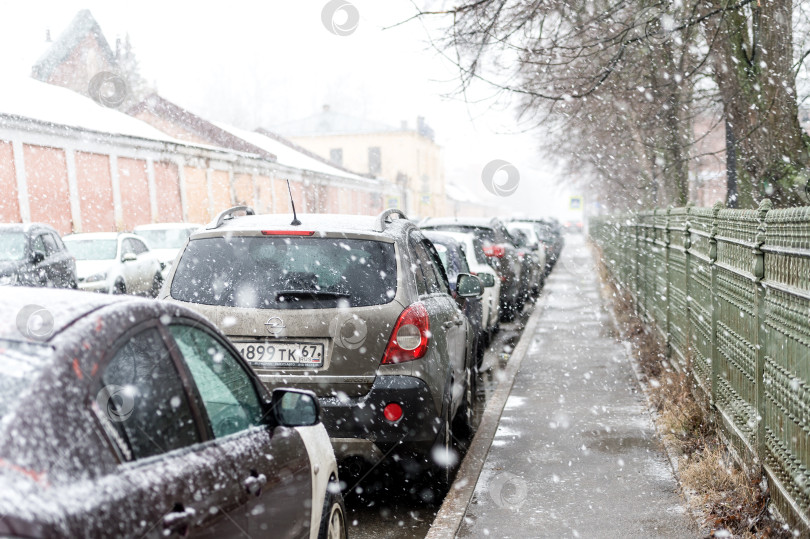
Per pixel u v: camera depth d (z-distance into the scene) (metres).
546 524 4.78
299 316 4.93
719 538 4.50
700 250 7.18
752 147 9.90
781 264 4.29
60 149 24.59
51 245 14.02
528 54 7.97
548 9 7.84
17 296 2.42
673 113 11.13
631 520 4.83
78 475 1.90
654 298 11.38
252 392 3.20
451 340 6.01
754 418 4.85
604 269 27.67
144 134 31.17
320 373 4.88
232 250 5.23
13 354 2.02
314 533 3.44
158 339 2.50
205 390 2.72
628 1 7.79
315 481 3.47
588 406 7.84
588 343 12.03
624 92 11.36
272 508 2.91
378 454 4.96
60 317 2.19
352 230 5.25
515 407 7.84
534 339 12.45
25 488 1.72
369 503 5.50
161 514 2.11
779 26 9.45
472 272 11.77
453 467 6.30
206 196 35.00
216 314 5.01
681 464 5.72
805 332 3.79
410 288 5.22
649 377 9.09
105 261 16.11
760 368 4.71
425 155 88.44
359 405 4.86
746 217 5.15
